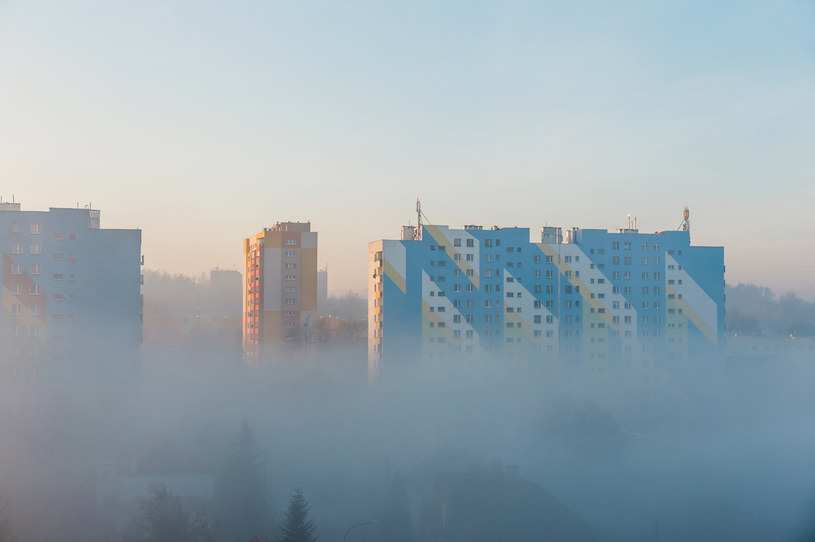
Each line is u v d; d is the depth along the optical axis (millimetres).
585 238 163125
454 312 156625
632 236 165500
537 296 160000
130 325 140250
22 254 136750
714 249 168500
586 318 162250
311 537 89562
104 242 139750
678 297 166500
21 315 136250
